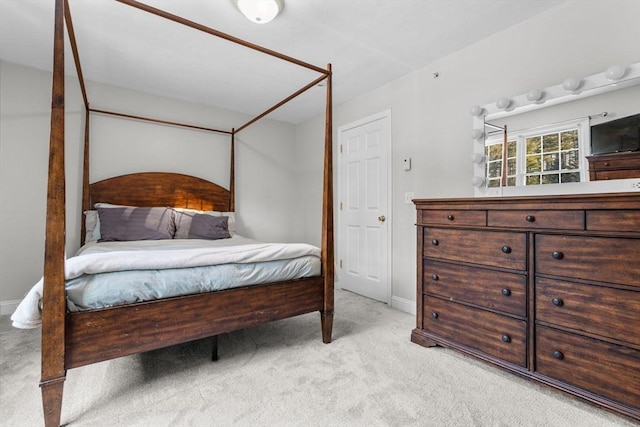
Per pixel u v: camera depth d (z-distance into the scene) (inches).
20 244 107.2
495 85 89.4
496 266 67.0
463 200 72.4
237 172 159.8
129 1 55.9
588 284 54.2
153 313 59.0
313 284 82.0
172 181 137.9
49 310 49.2
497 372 67.4
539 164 80.3
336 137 149.8
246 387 61.5
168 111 139.0
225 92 133.3
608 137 69.8
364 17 81.4
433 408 55.0
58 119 50.5
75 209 117.3
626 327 50.2
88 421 51.4
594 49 71.9
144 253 62.7
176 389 60.8
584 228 54.7
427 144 107.7
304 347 80.5
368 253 132.0
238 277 69.9
